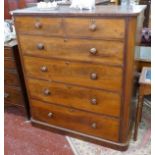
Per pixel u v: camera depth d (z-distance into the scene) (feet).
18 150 5.79
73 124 5.86
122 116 4.99
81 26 4.40
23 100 6.65
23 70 5.84
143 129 6.14
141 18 4.80
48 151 5.68
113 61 4.43
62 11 4.61
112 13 4.00
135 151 5.45
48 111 6.09
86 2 4.69
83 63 4.79
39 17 4.78
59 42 4.83
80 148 5.68
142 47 6.70
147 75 5.25
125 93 4.68
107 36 4.24
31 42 5.24
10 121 6.92
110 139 5.48
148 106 6.97
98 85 4.87
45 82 5.64
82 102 5.34
